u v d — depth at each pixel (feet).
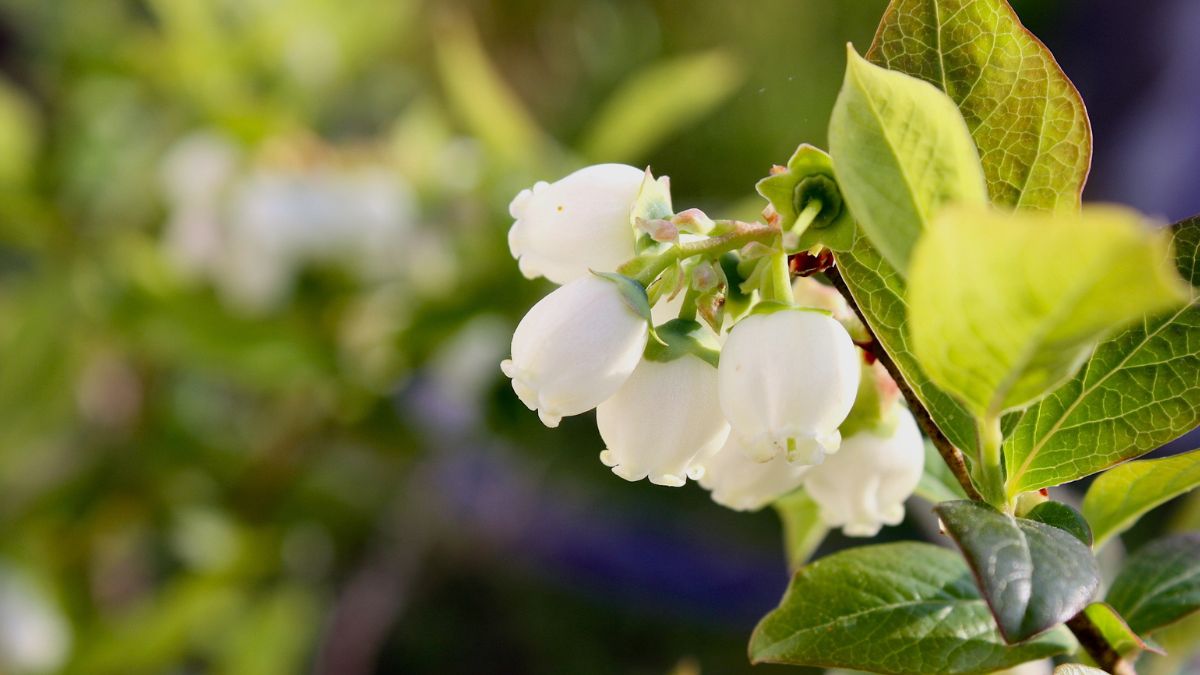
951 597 0.53
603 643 1.98
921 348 0.44
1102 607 0.52
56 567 1.30
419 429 1.28
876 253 0.49
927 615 0.52
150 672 1.19
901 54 0.49
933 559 0.54
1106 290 0.41
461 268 1.16
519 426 1.18
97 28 1.40
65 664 1.18
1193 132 2.68
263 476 1.33
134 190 1.35
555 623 1.97
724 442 0.50
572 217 0.51
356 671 1.48
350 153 1.20
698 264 0.49
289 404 1.32
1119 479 0.53
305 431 1.30
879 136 0.45
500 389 1.18
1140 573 0.55
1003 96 0.49
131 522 1.33
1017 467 0.50
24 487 1.31
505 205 1.13
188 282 1.20
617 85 2.42
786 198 0.48
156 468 1.33
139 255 1.23
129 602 1.38
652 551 2.06
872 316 0.49
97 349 1.32
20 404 1.24
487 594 1.98
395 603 1.55
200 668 1.38
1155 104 2.81
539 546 1.99
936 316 0.43
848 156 0.45
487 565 1.96
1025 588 0.44
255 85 1.35
